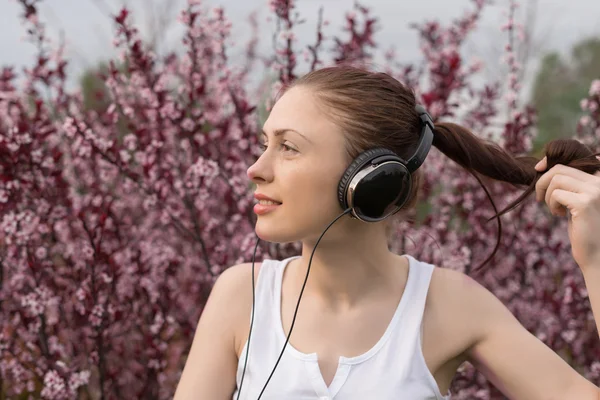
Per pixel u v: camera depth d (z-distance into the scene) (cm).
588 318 300
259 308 117
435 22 351
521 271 303
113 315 264
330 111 106
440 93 271
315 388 107
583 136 314
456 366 120
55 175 249
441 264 278
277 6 254
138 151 282
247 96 335
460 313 115
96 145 249
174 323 292
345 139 105
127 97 323
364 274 115
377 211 104
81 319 251
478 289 119
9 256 268
